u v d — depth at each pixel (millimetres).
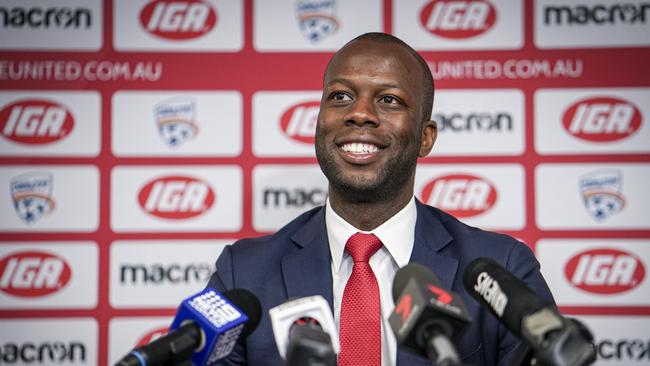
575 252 4137
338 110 2762
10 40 4168
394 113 2736
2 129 4145
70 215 4152
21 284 4121
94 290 4145
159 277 4164
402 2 4203
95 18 4203
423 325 1628
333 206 2887
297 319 1744
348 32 4215
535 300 1695
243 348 2775
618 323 4113
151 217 4172
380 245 2814
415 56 2926
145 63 4207
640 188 4133
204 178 4191
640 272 4113
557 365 1503
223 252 3045
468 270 1999
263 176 4195
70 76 4184
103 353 4133
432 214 3078
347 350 2600
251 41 4227
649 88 4164
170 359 1781
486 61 4191
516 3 4199
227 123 4203
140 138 4188
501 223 4156
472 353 2646
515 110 4184
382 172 2715
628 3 4184
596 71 4176
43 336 4117
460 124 4184
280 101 4215
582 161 4160
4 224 4129
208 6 4227
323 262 2836
